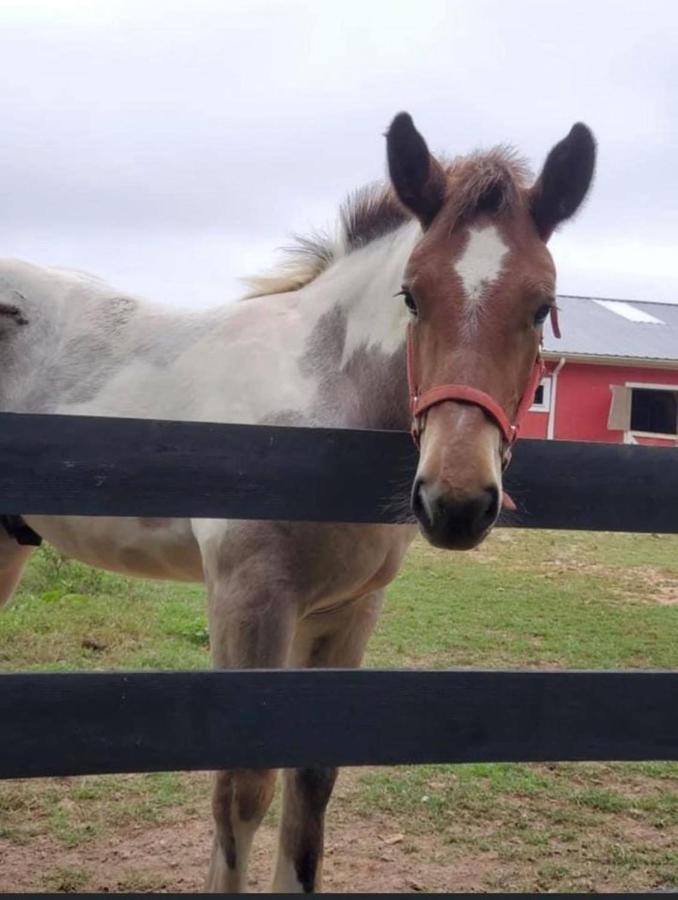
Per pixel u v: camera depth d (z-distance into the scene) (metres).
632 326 22.52
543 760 1.77
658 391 21.66
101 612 6.08
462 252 2.07
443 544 1.87
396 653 5.74
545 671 1.77
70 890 3.05
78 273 3.71
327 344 2.79
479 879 3.21
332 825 3.57
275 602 2.54
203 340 3.04
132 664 5.09
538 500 1.89
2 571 3.66
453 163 2.40
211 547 2.65
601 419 19.98
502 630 6.52
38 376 3.32
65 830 3.46
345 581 2.66
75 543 3.26
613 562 10.07
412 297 2.14
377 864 3.28
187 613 6.38
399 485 1.88
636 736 1.80
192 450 1.74
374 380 2.64
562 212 2.23
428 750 1.74
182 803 3.72
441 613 6.92
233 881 2.55
